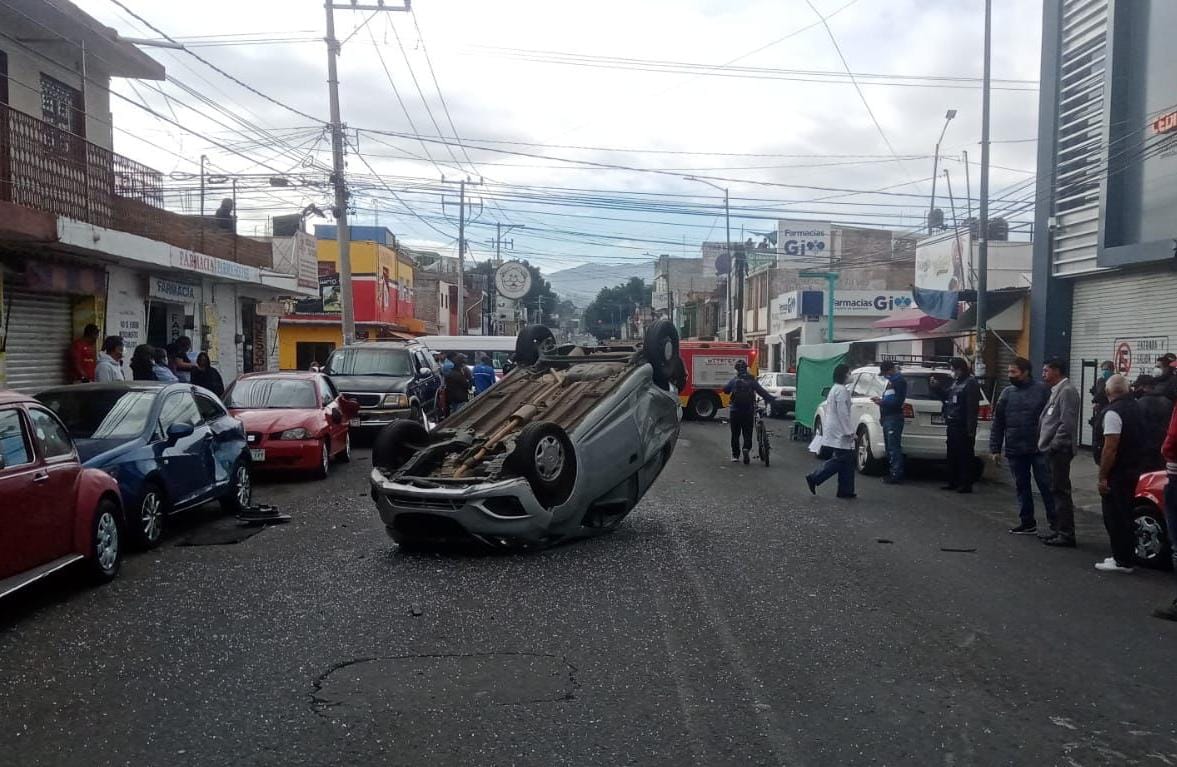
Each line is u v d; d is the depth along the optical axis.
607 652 6.29
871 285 54.38
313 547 9.66
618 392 10.32
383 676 5.77
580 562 9.02
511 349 38.47
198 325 22.98
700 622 7.03
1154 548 9.26
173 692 5.49
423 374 22.06
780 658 6.23
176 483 9.98
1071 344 21.56
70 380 17.28
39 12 15.91
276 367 31.67
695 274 93.88
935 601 7.81
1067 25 21.02
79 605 7.41
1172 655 6.46
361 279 42.94
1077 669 6.13
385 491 9.15
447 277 71.50
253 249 25.89
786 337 51.44
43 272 15.77
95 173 16.55
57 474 7.44
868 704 5.43
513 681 5.71
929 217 33.16
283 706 5.28
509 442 9.84
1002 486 15.72
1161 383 13.16
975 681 5.86
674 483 15.05
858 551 9.81
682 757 4.66
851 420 13.73
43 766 4.51
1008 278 31.88
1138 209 18.38
